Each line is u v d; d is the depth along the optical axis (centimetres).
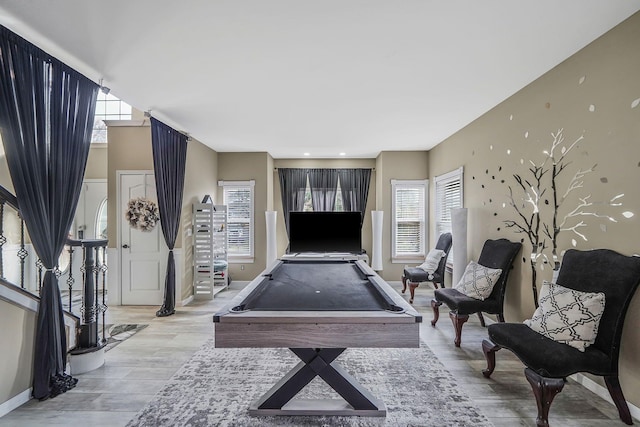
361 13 223
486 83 342
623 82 237
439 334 392
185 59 285
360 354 334
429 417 228
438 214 617
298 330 190
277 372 295
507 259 362
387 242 665
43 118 257
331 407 232
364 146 628
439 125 491
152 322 437
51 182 265
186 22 232
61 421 226
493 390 264
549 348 223
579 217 279
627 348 234
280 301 229
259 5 214
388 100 388
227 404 244
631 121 232
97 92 317
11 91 236
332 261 424
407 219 670
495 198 411
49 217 263
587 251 259
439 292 401
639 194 228
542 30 246
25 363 251
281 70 308
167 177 473
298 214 649
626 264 226
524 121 352
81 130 294
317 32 246
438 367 305
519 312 363
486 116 431
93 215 623
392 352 339
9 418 229
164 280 511
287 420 224
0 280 235
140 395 258
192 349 348
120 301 515
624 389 236
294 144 612
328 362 229
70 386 266
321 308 210
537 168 332
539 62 297
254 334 191
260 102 391
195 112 427
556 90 303
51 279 262
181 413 233
